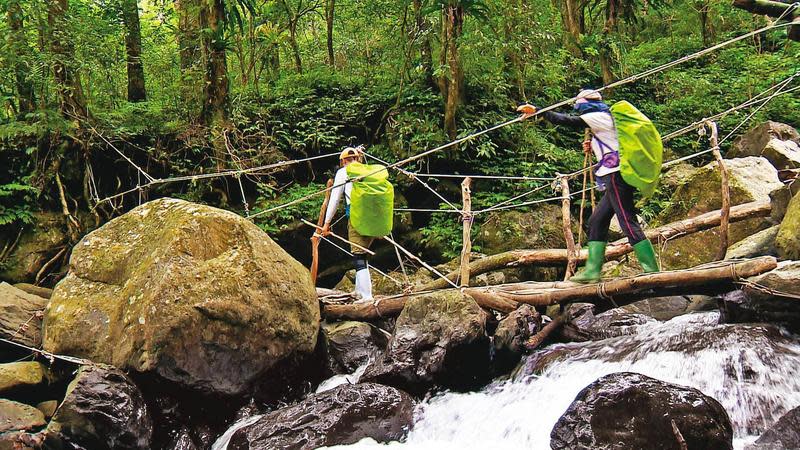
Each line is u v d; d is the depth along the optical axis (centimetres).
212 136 1064
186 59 1154
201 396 584
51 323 605
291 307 623
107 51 1084
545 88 1254
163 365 558
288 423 534
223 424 598
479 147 1120
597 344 613
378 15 1326
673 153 1246
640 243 585
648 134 565
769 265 566
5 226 965
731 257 762
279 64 1395
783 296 541
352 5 1427
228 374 588
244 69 1341
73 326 591
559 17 1462
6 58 973
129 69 1252
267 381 620
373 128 1175
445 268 984
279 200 1071
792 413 443
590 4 1778
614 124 577
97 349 579
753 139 1079
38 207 988
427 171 1105
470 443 540
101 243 641
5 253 952
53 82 1001
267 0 1409
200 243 595
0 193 946
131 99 1248
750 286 562
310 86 1255
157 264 578
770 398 494
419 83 1198
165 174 1076
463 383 618
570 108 1273
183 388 574
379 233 712
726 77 1443
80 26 1027
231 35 1112
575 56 1400
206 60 1075
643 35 1792
